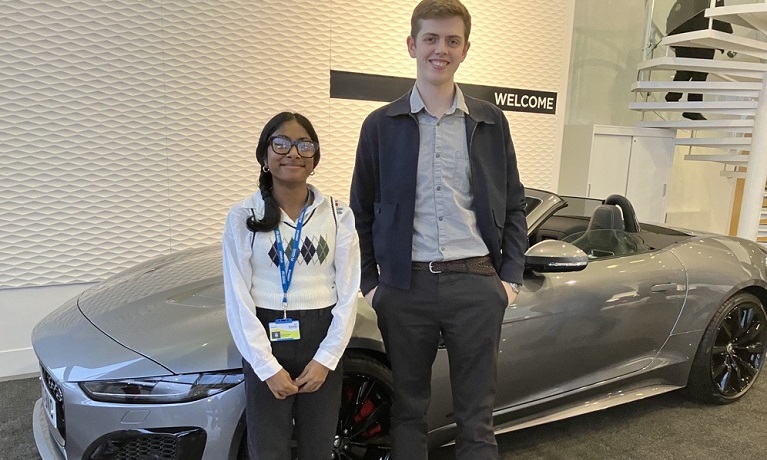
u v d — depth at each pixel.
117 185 3.62
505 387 2.18
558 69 5.40
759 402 3.01
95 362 1.67
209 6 3.73
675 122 5.92
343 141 4.41
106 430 1.60
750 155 5.50
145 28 3.55
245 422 1.63
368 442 1.96
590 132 5.79
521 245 1.78
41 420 2.02
